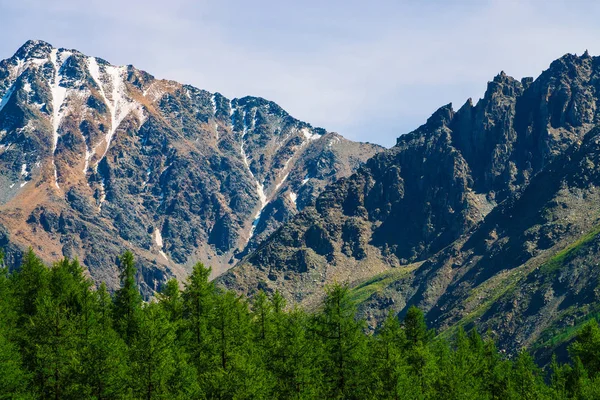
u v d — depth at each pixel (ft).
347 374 265.13
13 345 250.16
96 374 239.09
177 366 251.39
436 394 279.28
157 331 253.03
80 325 280.92
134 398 236.63
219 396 246.06
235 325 285.23
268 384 255.91
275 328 298.97
